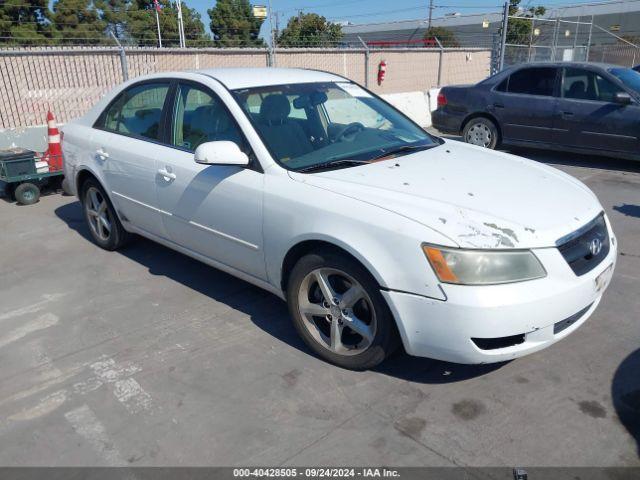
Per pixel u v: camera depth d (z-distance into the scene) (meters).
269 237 3.24
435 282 2.59
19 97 8.38
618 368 3.10
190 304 3.98
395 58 14.16
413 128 4.21
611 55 22.56
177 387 3.03
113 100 4.68
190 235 3.88
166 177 3.89
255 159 3.37
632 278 4.25
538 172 3.49
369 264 2.76
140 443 2.62
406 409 2.80
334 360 3.15
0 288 4.32
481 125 9.04
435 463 2.45
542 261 2.62
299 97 3.85
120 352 3.38
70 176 5.07
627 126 7.45
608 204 6.13
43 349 3.44
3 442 2.65
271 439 2.62
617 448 2.51
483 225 2.67
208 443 2.61
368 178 3.12
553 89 8.20
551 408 2.78
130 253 4.98
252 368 3.18
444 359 2.74
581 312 2.92
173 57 9.95
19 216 6.09
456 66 16.39
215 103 3.68
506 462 2.44
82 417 2.81
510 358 2.69
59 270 4.63
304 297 3.21
